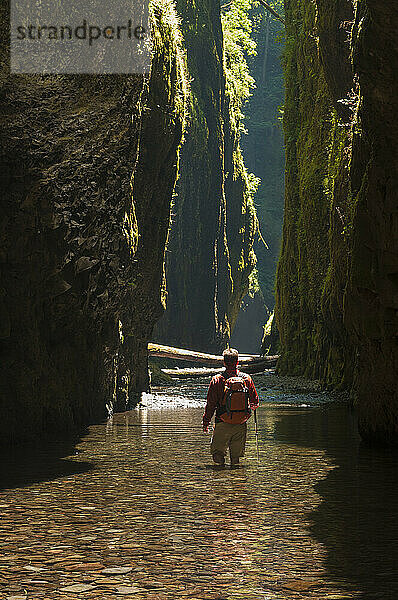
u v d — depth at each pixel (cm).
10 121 1378
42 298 1642
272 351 5606
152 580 608
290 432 1764
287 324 4512
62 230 1631
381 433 1512
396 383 1462
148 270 2562
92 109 1412
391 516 844
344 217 2520
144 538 740
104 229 1794
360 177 1652
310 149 3819
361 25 1325
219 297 5894
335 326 3067
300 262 4172
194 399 2897
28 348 1562
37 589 585
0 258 1502
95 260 1802
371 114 1379
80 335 1825
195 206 5441
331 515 849
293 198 4534
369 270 1498
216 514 852
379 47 1273
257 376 4406
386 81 1308
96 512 858
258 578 615
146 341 2747
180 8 5497
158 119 2380
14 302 1524
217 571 633
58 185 1562
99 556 675
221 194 5825
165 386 3609
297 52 4400
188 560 665
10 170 1484
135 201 2342
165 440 1570
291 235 4522
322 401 2862
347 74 2425
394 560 667
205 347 5534
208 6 5856
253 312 8356
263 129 9694
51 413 1662
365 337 1547
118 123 1506
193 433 1702
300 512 863
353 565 652
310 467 1210
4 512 859
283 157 9631
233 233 6406
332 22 2438
